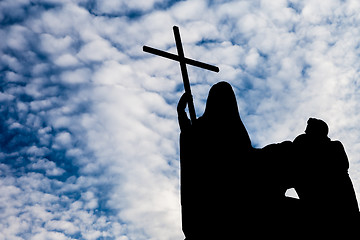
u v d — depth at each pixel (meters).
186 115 4.41
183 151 4.10
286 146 3.99
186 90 4.71
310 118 4.12
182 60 5.07
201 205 3.84
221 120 4.05
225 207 3.77
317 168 3.89
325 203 3.81
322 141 4.00
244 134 4.07
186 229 3.90
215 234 3.73
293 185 3.97
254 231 3.66
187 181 3.98
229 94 4.15
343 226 3.72
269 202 3.78
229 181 3.84
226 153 3.93
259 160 3.93
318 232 3.67
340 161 3.92
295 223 3.69
